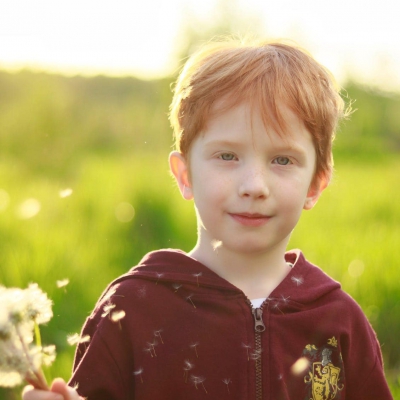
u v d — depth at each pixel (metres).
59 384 1.81
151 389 2.27
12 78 20.28
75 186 9.78
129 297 2.37
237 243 2.27
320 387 2.40
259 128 2.23
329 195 9.84
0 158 13.29
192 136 2.35
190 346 2.31
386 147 17.55
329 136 2.47
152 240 7.33
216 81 2.29
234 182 2.24
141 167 10.56
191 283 2.40
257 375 2.31
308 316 2.44
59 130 15.81
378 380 2.59
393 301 5.30
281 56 2.41
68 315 4.94
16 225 6.97
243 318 2.37
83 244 6.73
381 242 6.91
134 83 25.03
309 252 6.69
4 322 1.57
